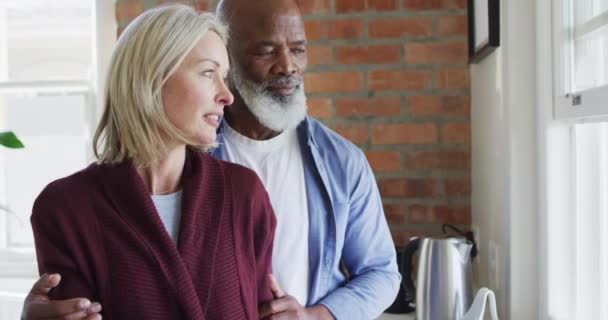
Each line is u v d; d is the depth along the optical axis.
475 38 2.27
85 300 0.97
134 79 1.07
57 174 2.73
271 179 1.48
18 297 2.52
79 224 1.05
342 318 1.42
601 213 1.58
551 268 1.69
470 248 1.95
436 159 2.47
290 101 1.43
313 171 1.50
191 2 2.25
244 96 1.43
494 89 2.02
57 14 2.73
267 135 1.50
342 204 1.50
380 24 2.46
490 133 2.09
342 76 2.48
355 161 1.55
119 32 2.54
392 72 2.47
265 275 1.24
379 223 1.60
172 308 1.04
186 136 1.10
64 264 1.05
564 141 1.69
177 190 1.14
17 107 2.73
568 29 1.64
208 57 1.09
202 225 1.11
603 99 1.35
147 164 1.10
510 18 1.77
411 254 1.98
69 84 2.68
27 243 2.74
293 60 1.43
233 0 1.45
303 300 1.44
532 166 1.77
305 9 2.48
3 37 2.75
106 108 1.13
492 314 1.53
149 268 1.04
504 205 1.87
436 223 2.47
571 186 1.68
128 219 1.06
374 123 2.48
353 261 1.57
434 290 1.90
